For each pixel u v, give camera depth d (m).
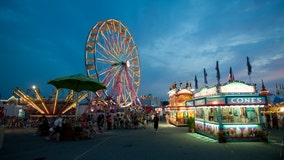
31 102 20.62
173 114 25.19
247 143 9.99
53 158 6.86
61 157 7.01
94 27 27.06
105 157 6.98
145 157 6.96
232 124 10.76
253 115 11.02
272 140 10.78
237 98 10.60
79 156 7.14
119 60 30.00
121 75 29.88
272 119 17.05
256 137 10.58
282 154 7.34
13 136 13.08
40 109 20.75
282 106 17.62
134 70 35.38
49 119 20.33
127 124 20.08
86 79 12.19
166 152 7.82
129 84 31.00
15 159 6.72
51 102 21.02
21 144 9.87
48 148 8.77
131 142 10.57
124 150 8.27
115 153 7.66
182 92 23.00
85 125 13.37
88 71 25.58
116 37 31.08
